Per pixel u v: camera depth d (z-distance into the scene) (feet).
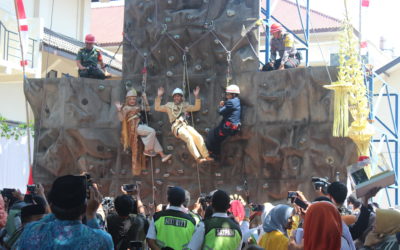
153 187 45.42
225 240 22.20
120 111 45.24
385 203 92.53
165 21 45.83
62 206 14.42
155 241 24.40
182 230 24.35
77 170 47.26
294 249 20.48
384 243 18.66
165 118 45.62
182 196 24.86
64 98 47.19
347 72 38.96
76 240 14.10
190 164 44.91
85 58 48.78
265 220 22.49
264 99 42.80
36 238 14.19
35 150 47.88
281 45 45.52
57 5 87.30
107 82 47.42
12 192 31.35
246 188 43.09
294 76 42.06
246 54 43.65
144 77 46.26
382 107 91.09
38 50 74.02
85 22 94.02
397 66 86.33
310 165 41.57
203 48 44.88
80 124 46.96
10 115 77.41
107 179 46.55
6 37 72.69
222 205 22.72
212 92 44.52
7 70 70.79
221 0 44.70
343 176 40.83
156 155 45.39
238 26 43.93
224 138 42.65
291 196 22.70
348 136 39.14
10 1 75.10
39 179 47.60
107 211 31.94
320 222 16.69
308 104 41.70
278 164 42.68
